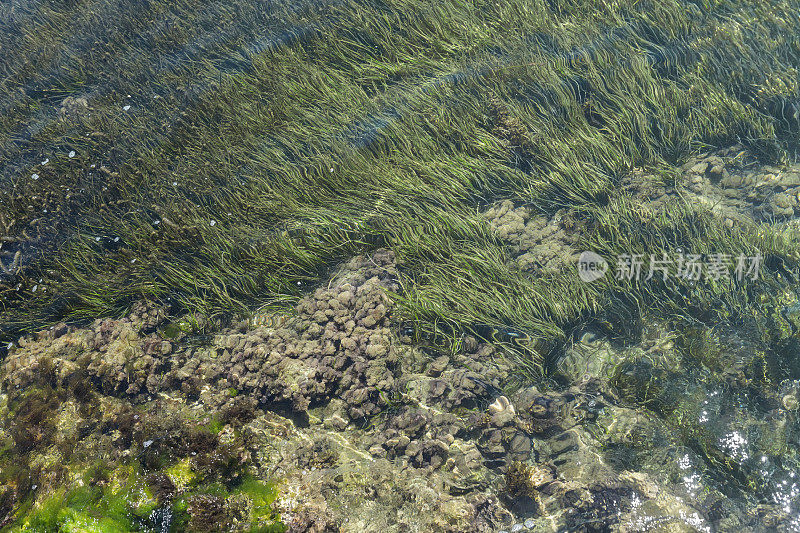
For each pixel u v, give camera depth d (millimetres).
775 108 2525
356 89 2852
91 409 2271
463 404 2209
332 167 2623
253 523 2023
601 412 2152
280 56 3033
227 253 2498
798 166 2449
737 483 2016
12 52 3436
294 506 2051
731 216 2379
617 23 2834
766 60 2607
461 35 2928
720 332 2189
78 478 2127
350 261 2445
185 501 2045
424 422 2176
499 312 2279
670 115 2564
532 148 2592
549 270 2352
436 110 2719
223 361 2305
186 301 2447
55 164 2850
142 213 2660
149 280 2494
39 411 2271
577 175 2490
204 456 2115
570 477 2068
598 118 2662
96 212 2686
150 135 2869
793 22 2691
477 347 2285
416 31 2980
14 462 2209
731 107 2537
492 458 2123
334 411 2232
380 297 2348
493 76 2758
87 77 3221
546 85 2693
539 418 2150
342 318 2320
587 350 2248
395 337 2318
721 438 2068
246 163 2719
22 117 3102
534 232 2459
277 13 3203
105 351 2340
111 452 2170
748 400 2109
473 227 2447
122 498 2059
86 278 2535
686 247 2314
